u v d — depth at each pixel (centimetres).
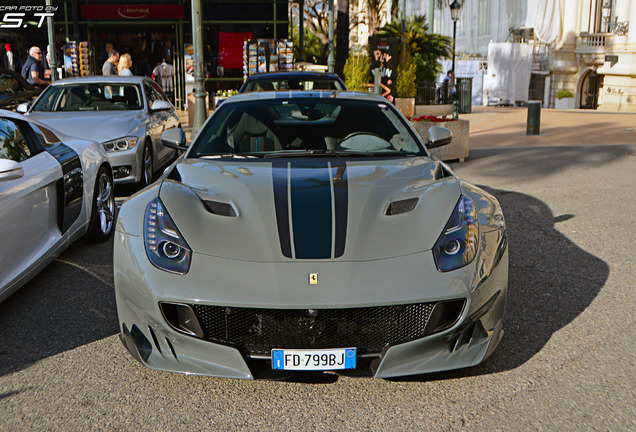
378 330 286
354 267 286
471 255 300
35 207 425
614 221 636
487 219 329
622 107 3581
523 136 1442
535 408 285
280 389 307
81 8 2020
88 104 852
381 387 307
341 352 284
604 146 1236
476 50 4256
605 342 354
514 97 3719
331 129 429
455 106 1412
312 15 3822
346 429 272
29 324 389
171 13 2028
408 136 428
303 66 2030
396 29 2202
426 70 2183
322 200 325
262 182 346
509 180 880
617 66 3591
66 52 2009
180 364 292
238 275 284
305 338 284
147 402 296
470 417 279
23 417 283
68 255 535
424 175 362
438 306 287
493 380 312
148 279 292
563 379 312
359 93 483
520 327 375
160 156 877
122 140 739
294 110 447
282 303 273
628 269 484
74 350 352
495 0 4072
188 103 1623
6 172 363
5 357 344
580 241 563
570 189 808
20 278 400
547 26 3878
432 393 301
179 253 297
